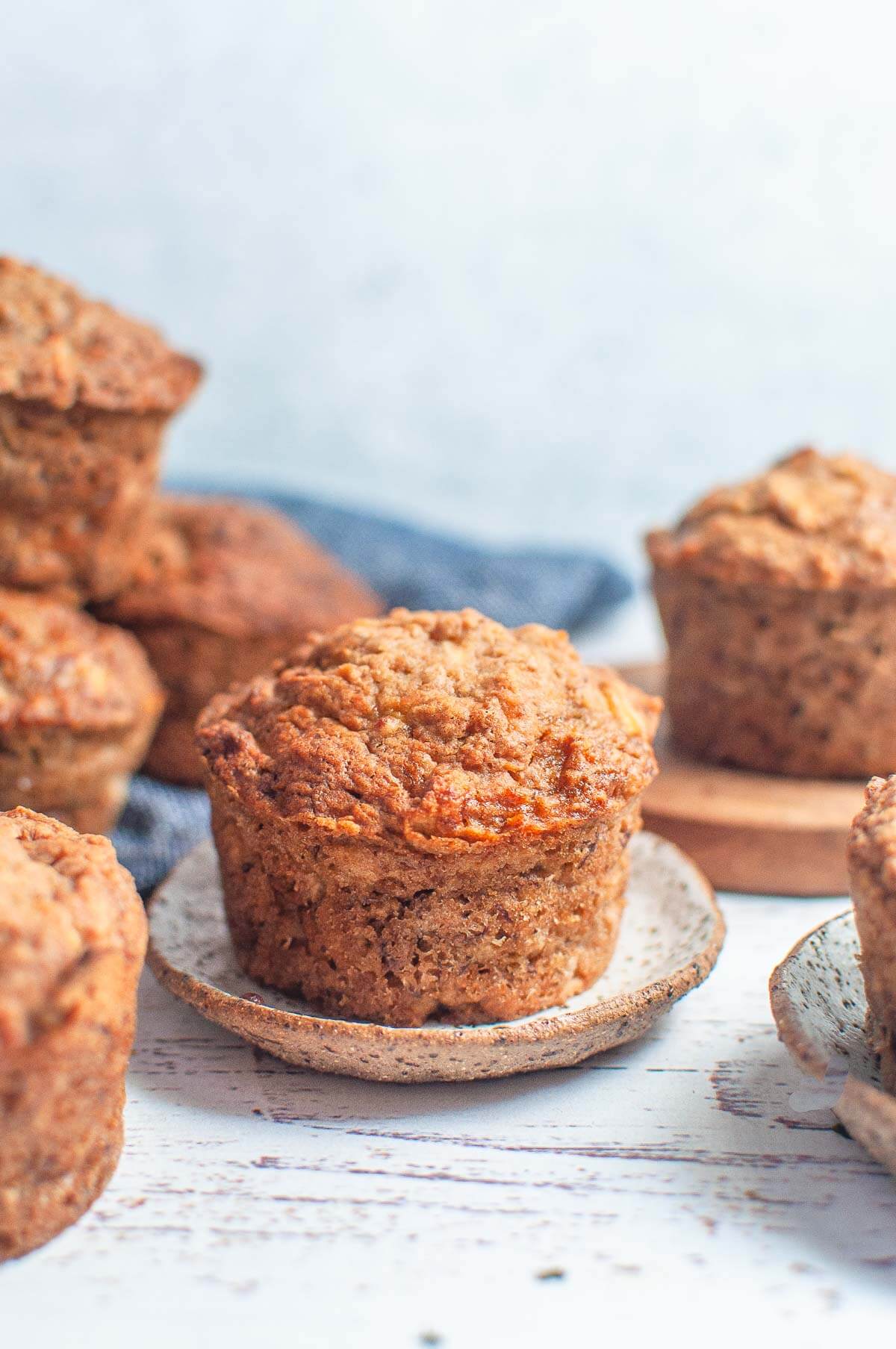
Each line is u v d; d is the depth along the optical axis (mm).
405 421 782
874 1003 337
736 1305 314
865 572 440
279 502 639
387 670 368
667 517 804
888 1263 321
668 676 483
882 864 330
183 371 456
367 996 358
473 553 604
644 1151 343
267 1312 312
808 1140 346
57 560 449
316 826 351
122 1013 322
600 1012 351
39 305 439
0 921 311
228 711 380
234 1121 349
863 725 453
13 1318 310
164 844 429
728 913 426
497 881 354
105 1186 332
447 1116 351
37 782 421
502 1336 309
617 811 359
